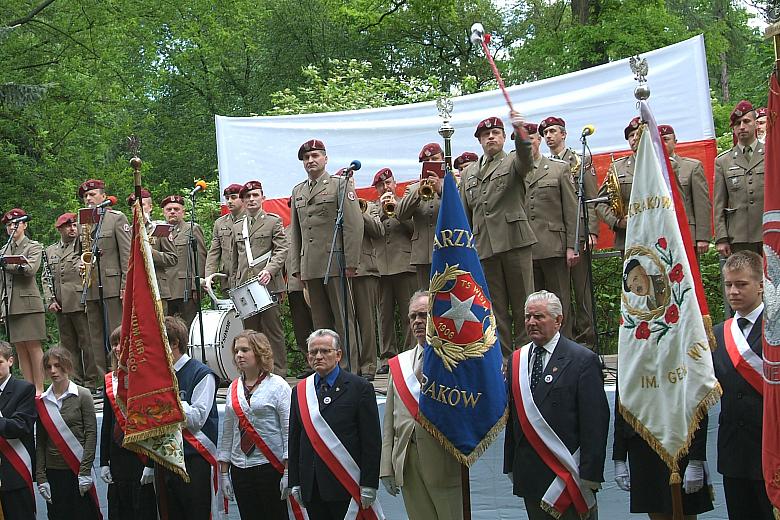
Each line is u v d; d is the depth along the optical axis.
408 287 11.46
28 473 8.57
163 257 11.72
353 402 7.42
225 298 14.06
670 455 6.16
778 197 5.44
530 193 9.86
